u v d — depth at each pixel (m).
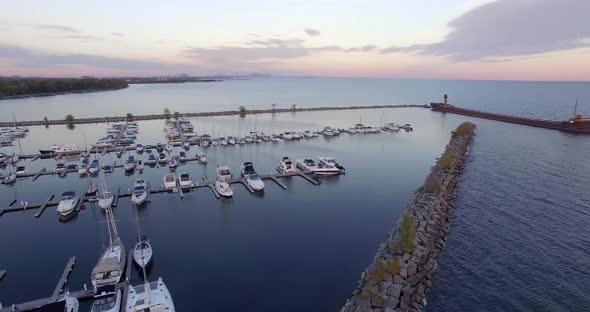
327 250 42.69
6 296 33.44
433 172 68.50
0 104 196.38
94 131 121.00
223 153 90.75
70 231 47.44
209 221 50.69
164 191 61.50
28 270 37.88
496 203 55.72
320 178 71.00
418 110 198.25
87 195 59.47
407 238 38.88
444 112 188.38
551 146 97.69
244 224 49.72
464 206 54.66
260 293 34.38
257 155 89.25
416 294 33.06
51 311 28.67
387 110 197.12
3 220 50.84
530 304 32.66
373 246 43.75
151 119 146.88
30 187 64.69
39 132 118.75
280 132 122.81
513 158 84.25
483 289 34.69
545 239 44.19
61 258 40.34
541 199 57.06
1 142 100.19
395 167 79.88
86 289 33.25
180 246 43.34
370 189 64.94
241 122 144.38
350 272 38.06
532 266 38.47
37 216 51.75
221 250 42.47
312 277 37.12
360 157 88.88
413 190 64.56
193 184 64.06
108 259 35.59
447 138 115.81
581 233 45.56
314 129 130.12
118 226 48.75
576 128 120.00
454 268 38.12
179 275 37.16
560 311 31.80
